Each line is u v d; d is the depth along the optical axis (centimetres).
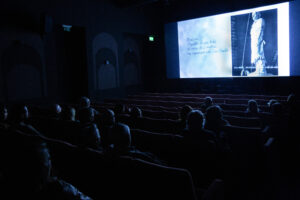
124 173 172
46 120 358
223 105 614
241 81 1130
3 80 723
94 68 1008
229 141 317
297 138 421
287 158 381
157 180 157
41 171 104
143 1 1024
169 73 1305
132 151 209
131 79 1294
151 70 1358
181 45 1248
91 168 191
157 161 205
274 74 1034
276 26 1007
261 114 444
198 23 1184
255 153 308
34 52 805
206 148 238
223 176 280
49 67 860
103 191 189
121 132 186
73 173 204
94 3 998
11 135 222
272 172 328
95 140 222
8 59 734
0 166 116
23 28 768
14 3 739
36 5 796
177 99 850
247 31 1070
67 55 970
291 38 984
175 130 356
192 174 252
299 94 1004
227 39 1119
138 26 1209
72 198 114
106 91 1070
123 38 1172
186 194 148
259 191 290
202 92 1230
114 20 1091
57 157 212
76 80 1004
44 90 844
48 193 109
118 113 434
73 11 916
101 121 305
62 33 946
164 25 1289
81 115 293
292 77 1013
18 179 103
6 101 732
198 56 1205
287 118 421
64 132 324
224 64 1141
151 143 273
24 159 102
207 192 185
